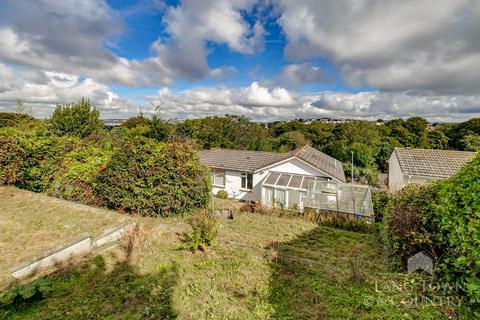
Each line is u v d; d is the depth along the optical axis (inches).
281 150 1726.1
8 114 1302.9
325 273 241.6
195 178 430.3
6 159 470.9
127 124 1654.8
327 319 175.6
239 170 890.7
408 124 2031.3
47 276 213.3
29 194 430.3
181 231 335.0
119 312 178.4
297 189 724.0
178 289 208.1
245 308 188.7
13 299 175.5
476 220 150.3
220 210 509.4
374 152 1445.6
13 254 243.4
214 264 253.8
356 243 347.6
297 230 406.9
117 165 405.7
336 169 872.3
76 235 288.0
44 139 513.7
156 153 401.4
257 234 376.5
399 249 246.5
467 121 1792.6
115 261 244.5
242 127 1813.5
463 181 176.4
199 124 1876.2
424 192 260.4
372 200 595.8
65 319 168.9
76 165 462.3
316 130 2071.9
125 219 336.8
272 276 235.5
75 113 1002.1
